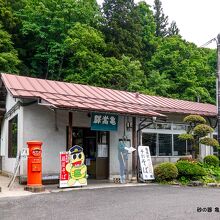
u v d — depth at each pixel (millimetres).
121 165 13414
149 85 29578
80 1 29938
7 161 14977
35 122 12914
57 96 13117
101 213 7367
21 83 13844
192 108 18812
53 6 29266
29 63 29625
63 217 7004
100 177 14438
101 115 13508
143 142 15992
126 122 15086
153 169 13852
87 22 30156
